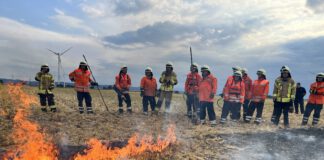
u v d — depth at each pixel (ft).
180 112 54.90
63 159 25.35
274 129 39.42
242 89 44.75
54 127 33.35
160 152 27.66
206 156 27.68
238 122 45.52
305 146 32.27
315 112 44.65
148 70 49.39
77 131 32.73
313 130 39.24
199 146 30.40
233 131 37.24
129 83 49.73
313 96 44.52
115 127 36.17
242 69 48.83
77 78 45.70
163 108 61.05
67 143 28.04
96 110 51.24
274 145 32.27
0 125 31.89
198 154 27.99
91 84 47.80
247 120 45.39
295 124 45.37
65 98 73.56
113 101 72.23
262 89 44.55
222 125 42.11
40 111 43.45
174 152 28.04
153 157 26.50
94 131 33.32
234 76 45.21
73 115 42.32
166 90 49.98
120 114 46.88
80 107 45.83
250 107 45.24
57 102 61.77
